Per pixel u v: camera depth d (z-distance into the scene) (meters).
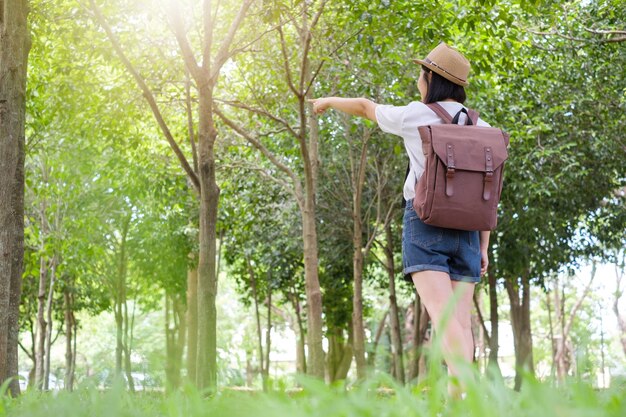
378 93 14.38
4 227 7.09
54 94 13.34
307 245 13.66
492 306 19.83
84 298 27.61
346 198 19.75
